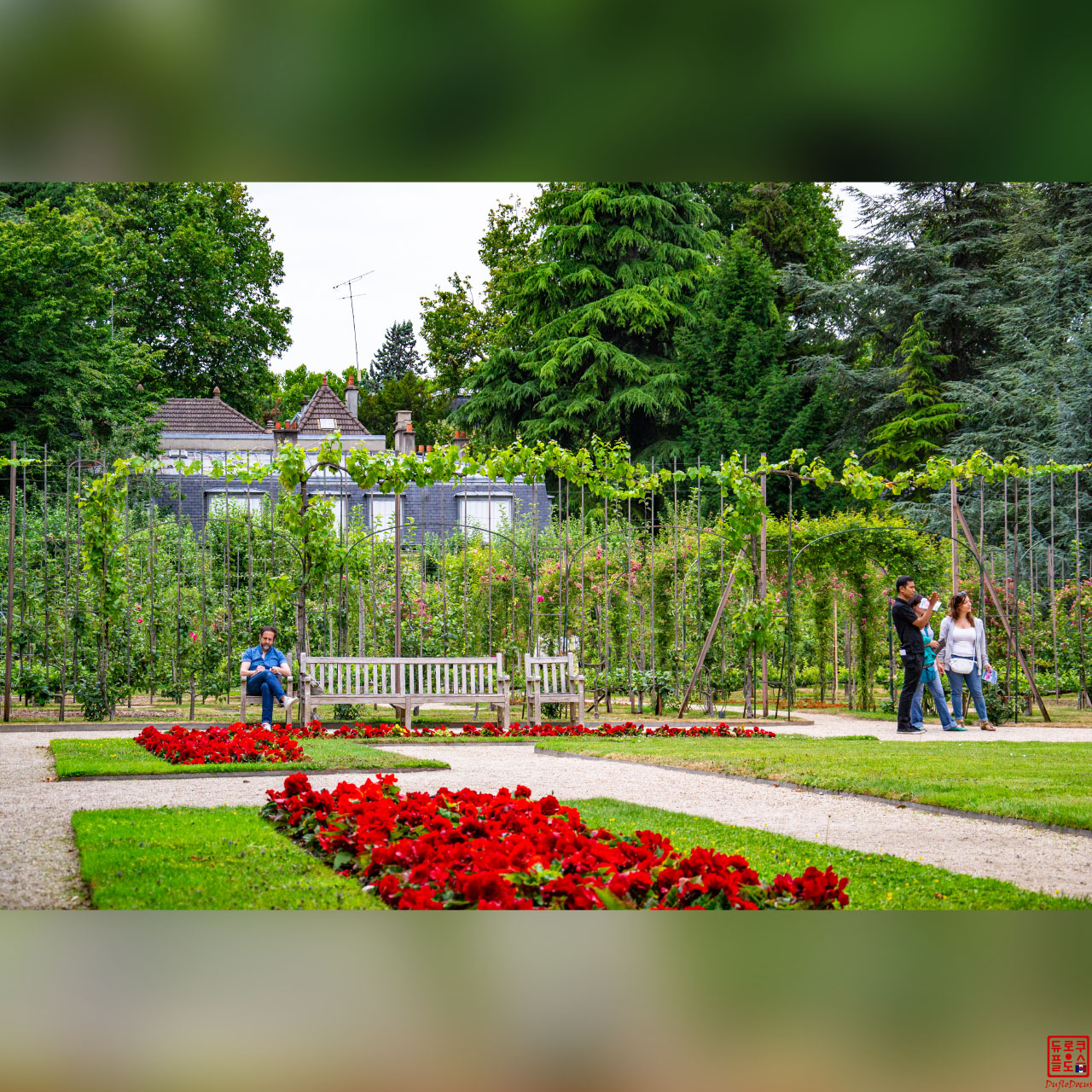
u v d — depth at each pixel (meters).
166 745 9.07
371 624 14.19
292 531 12.80
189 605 14.91
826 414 33.88
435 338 48.94
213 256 43.53
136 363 32.94
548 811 5.41
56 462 26.31
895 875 4.82
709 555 14.95
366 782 5.91
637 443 35.72
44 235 28.20
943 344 34.50
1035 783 7.37
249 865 4.84
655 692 14.17
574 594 14.85
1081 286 27.09
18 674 13.15
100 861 4.89
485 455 13.93
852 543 15.41
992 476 14.90
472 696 12.16
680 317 35.84
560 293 35.84
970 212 34.66
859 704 16.47
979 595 15.51
